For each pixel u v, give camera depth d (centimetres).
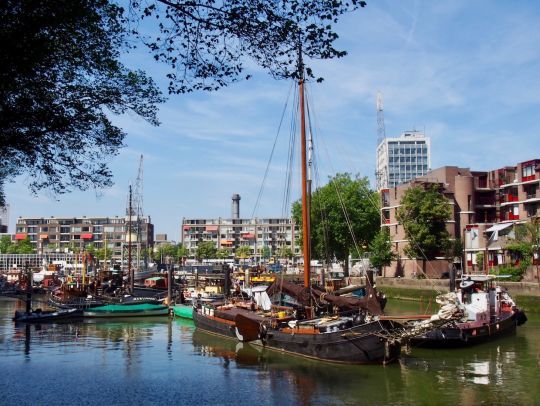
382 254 7775
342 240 8862
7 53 1111
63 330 4141
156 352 3072
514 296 4906
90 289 6291
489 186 8331
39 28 1145
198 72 1205
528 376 2328
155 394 2106
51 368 2619
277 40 1139
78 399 2041
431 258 7288
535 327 3856
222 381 2305
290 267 10644
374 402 1956
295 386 2189
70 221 17338
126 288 6425
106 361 2798
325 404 1939
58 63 1330
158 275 8362
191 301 5603
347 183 9381
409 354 2789
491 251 6962
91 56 1378
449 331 2936
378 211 9238
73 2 1158
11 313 5653
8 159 1463
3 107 1262
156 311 5106
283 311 3269
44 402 2002
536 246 5588
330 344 2555
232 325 3428
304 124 3403
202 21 1120
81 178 1541
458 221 8012
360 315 2728
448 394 2045
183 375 2439
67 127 1402
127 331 4062
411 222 7119
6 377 2417
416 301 6059
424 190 7350
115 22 1339
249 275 6969
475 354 2816
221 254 16838
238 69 1207
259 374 2420
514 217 7844
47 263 12838
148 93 1506
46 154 1452
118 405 1955
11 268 13000
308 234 3272
